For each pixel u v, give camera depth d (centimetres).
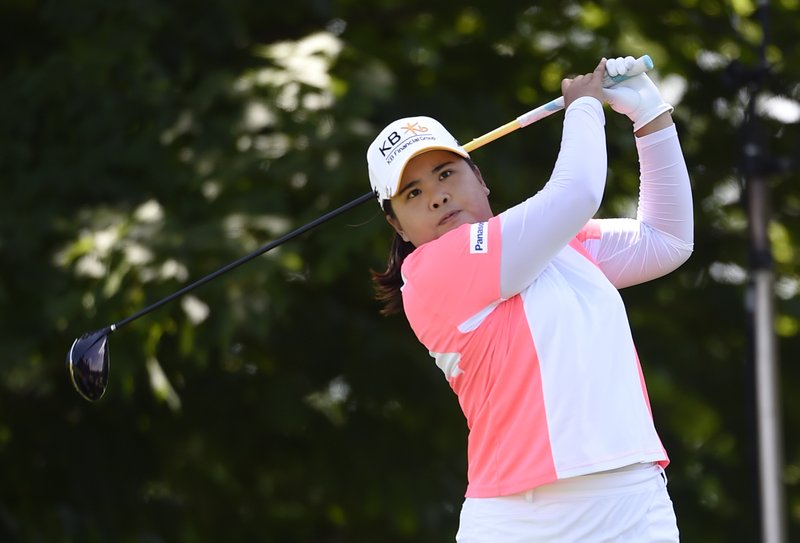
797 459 3106
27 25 2742
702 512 3042
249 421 2812
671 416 3131
